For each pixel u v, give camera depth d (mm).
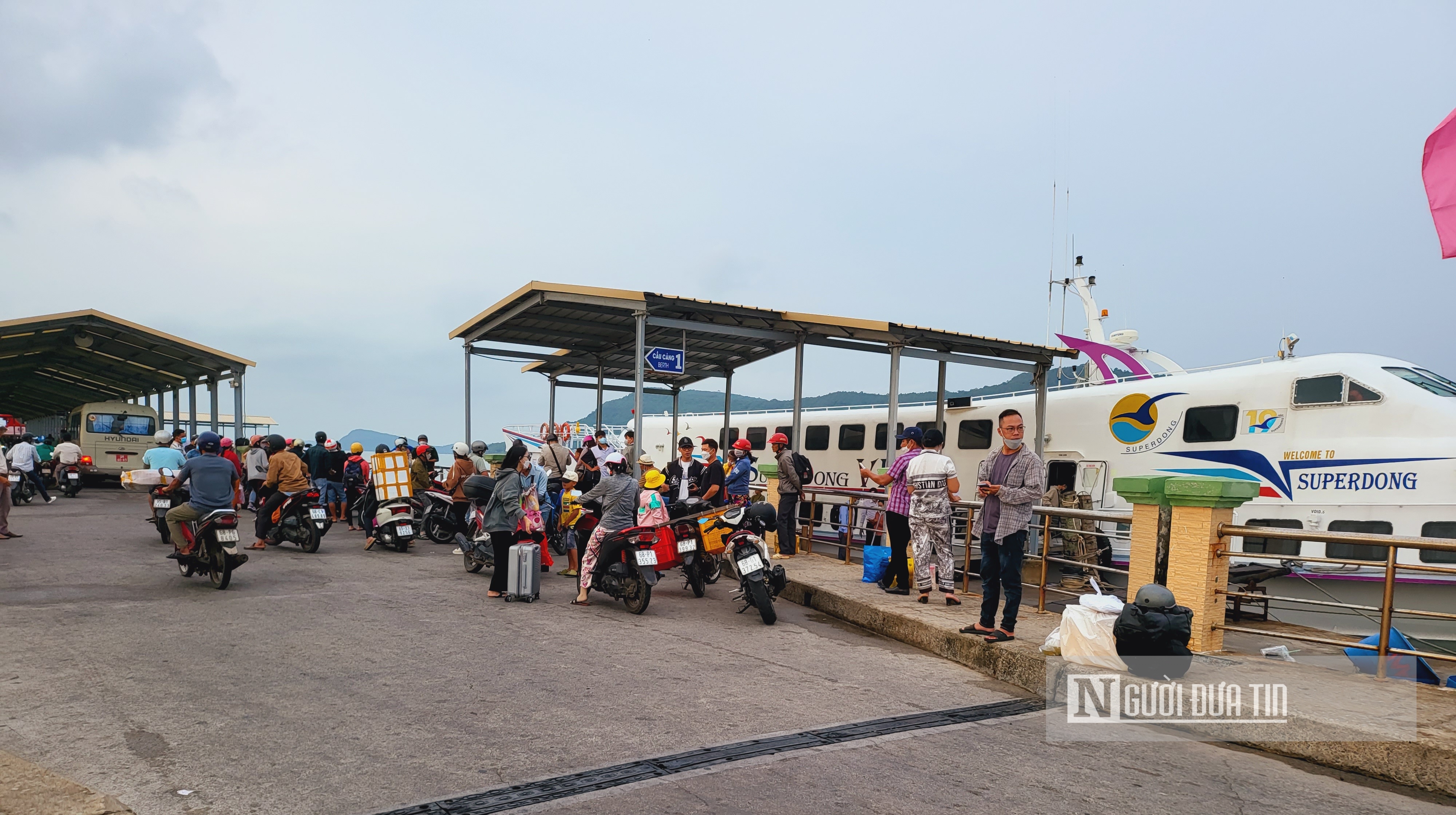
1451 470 11320
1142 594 5688
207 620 7059
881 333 15461
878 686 5914
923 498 8602
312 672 5578
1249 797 4004
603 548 8680
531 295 14562
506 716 4801
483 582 9906
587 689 5441
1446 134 6375
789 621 8469
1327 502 12508
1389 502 11852
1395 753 4297
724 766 4102
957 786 3961
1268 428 13453
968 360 16547
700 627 7863
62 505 18688
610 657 6383
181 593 8258
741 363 20266
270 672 5527
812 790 3832
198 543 8695
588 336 17672
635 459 13680
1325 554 12180
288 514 12203
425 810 3484
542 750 4250
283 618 7266
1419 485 11594
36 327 21906
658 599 9352
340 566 10797
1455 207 6309
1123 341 20578
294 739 4281
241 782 3717
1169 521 6715
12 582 8531
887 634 7969
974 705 5492
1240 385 13984
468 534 12031
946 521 8570
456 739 4371
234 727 4434
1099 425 16312
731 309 14438
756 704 5258
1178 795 3973
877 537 11953
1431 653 5344
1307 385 13078
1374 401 12297
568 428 27672
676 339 17609
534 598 8836
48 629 6449
